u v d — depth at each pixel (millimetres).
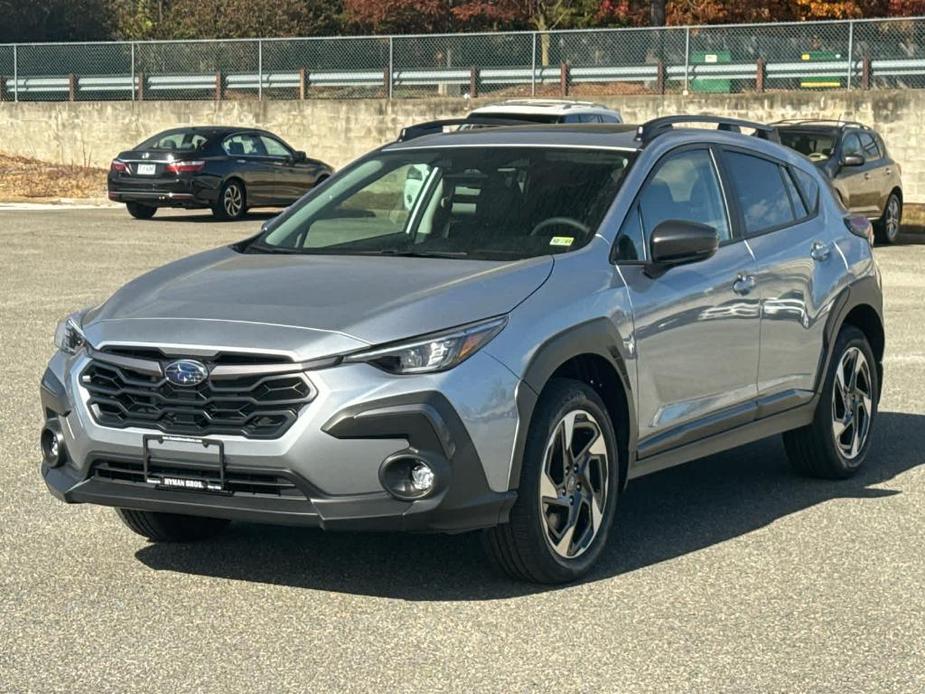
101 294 15109
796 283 7188
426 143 6938
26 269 17562
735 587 5660
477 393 5262
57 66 39969
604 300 5867
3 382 10078
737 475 7754
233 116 38062
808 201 7645
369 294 5516
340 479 5164
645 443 6184
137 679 4609
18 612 5281
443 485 5191
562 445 5641
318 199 6832
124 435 5395
